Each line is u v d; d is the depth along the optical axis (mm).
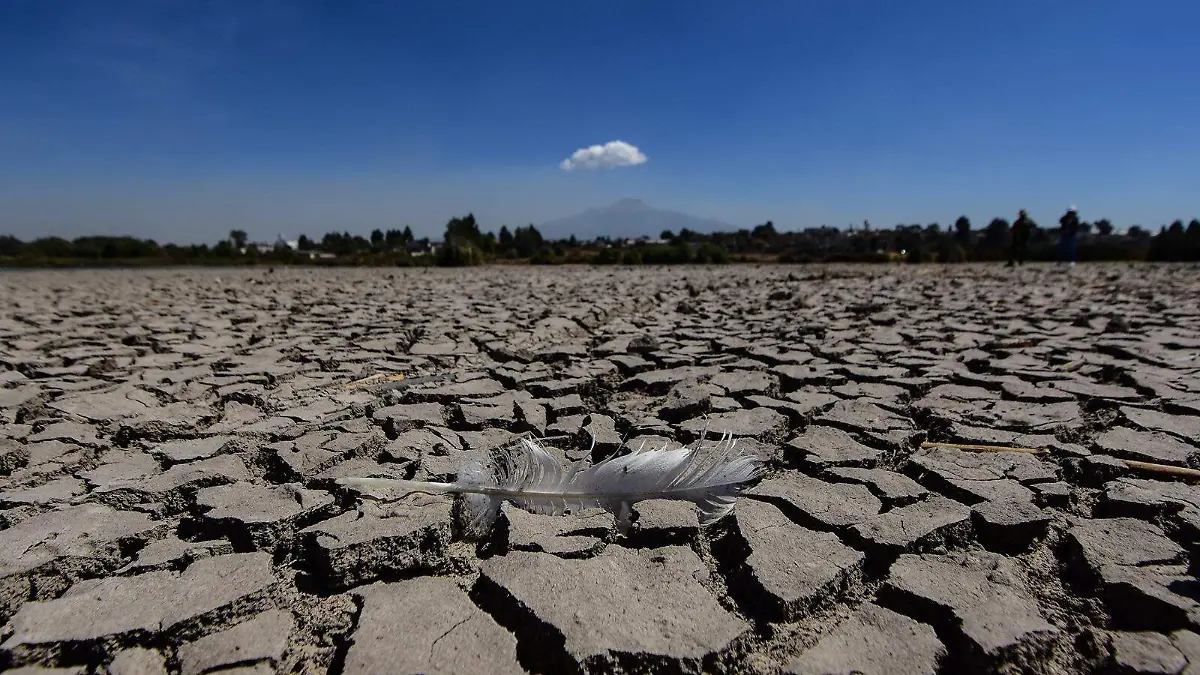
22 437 3707
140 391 4719
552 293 12391
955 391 4500
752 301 10578
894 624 2057
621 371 5359
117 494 2943
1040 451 3355
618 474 2748
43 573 2348
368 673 1828
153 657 1949
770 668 1889
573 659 1863
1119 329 6992
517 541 2480
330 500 2803
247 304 10641
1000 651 1883
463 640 1980
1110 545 2404
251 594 2182
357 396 4570
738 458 2938
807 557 2344
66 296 12188
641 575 2289
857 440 3576
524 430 3914
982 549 2512
